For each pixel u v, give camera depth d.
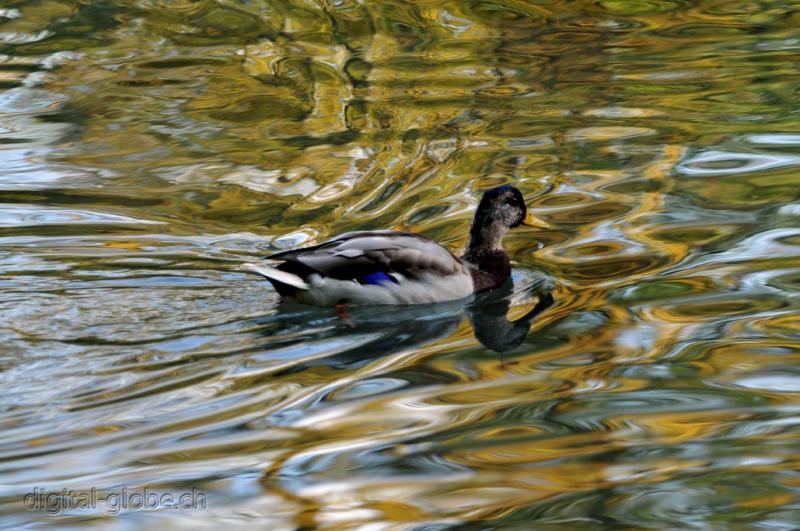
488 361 10.09
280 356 10.18
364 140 15.84
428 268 11.68
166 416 8.95
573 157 15.07
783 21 20.84
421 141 15.73
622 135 15.78
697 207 13.45
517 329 10.88
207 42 20.06
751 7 21.75
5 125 16.64
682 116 16.42
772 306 10.87
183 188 14.49
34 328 10.59
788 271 11.66
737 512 7.39
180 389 9.45
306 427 8.75
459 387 9.49
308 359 10.15
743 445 8.30
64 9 21.72
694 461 8.08
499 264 12.23
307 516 7.45
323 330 10.87
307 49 19.64
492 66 18.72
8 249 12.59
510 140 15.70
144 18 21.27
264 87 17.95
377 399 9.29
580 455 8.23
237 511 7.55
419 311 11.52
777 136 15.52
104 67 18.91
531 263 12.48
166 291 11.52
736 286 11.39
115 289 11.52
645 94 17.36
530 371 9.80
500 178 14.49
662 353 10.00
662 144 15.42
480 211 12.30
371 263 11.49
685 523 7.29
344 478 7.96
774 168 14.45
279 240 12.95
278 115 16.84
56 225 13.33
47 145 15.97
